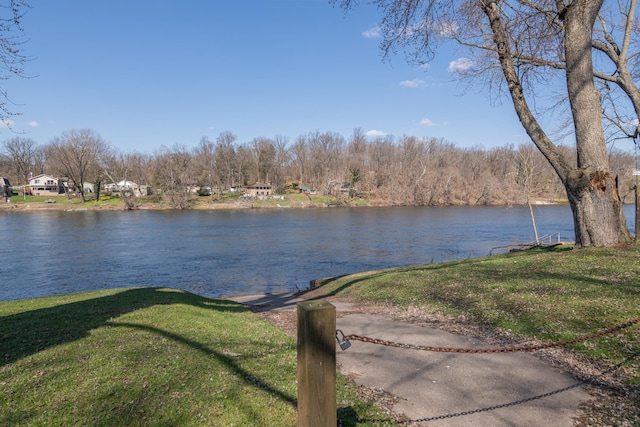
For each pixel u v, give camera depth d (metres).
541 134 11.61
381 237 36.03
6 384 3.95
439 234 37.78
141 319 6.57
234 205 82.00
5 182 92.25
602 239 11.00
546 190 81.06
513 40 13.05
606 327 5.81
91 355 4.72
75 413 3.54
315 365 2.62
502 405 4.13
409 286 10.20
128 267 23.33
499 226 44.16
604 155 10.98
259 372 4.64
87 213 66.44
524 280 8.77
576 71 10.88
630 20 12.46
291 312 9.81
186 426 3.44
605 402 4.13
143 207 77.19
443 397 4.32
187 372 4.44
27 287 19.00
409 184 89.69
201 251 28.94
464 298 8.30
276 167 107.31
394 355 5.66
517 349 3.29
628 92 12.67
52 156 94.69
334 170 103.56
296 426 3.51
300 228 44.16
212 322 6.96
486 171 93.75
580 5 10.57
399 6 11.69
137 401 3.75
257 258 26.05
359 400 4.20
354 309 9.05
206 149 106.94
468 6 12.59
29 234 38.59
